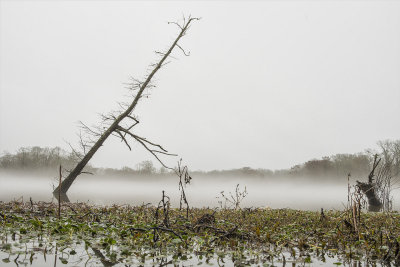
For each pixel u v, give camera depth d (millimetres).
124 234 6242
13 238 5695
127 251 5051
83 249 5090
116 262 4422
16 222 7148
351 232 6965
